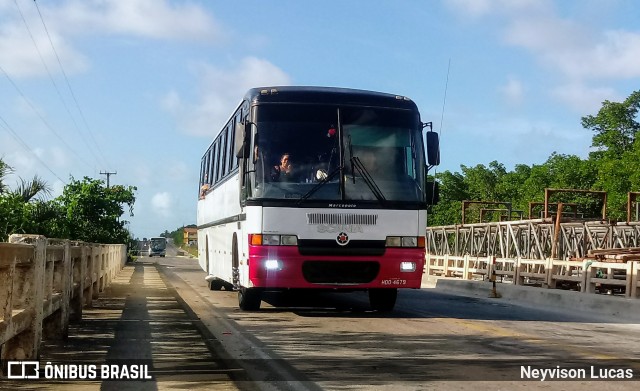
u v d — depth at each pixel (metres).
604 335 11.73
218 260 18.70
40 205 19.39
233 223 15.34
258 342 10.17
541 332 11.81
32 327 7.42
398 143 13.50
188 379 7.49
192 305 16.50
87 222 44.28
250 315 14.09
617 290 21.02
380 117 13.53
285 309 15.45
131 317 13.54
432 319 13.50
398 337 10.76
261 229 12.82
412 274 13.19
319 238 12.90
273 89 13.51
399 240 13.16
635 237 24.11
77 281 12.52
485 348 9.70
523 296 19.66
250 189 13.04
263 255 12.79
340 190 13.05
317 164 13.13
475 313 15.23
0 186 17.80
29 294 7.41
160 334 10.99
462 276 28.25
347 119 13.38
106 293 20.73
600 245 25.61
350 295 19.77
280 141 13.13
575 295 17.16
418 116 13.82
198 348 9.59
